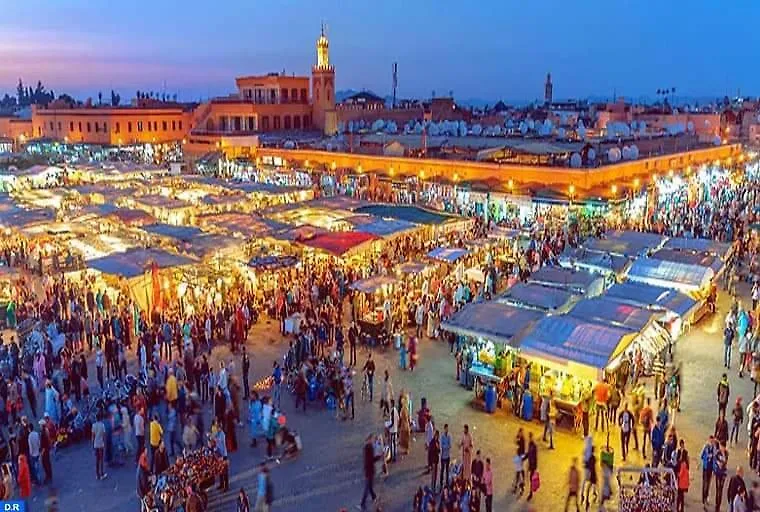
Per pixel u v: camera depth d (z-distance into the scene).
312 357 21.70
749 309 28.17
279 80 84.31
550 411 18.14
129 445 17.55
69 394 20.12
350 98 115.69
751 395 20.67
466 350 21.64
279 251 33.31
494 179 47.31
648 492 14.14
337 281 29.58
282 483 16.33
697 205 47.09
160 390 19.97
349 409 20.00
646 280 27.00
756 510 14.03
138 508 15.40
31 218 35.84
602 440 18.16
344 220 35.38
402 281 27.88
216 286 28.23
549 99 175.62
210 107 85.69
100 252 31.47
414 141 59.12
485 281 28.61
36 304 27.34
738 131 90.31
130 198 42.25
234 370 22.59
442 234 37.25
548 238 35.41
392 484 16.28
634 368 20.33
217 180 49.50
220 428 16.91
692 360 23.41
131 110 85.88
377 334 24.88
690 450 17.48
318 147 63.03
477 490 14.77
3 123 99.69
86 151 77.06
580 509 15.19
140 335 23.88
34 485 16.25
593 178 44.00
